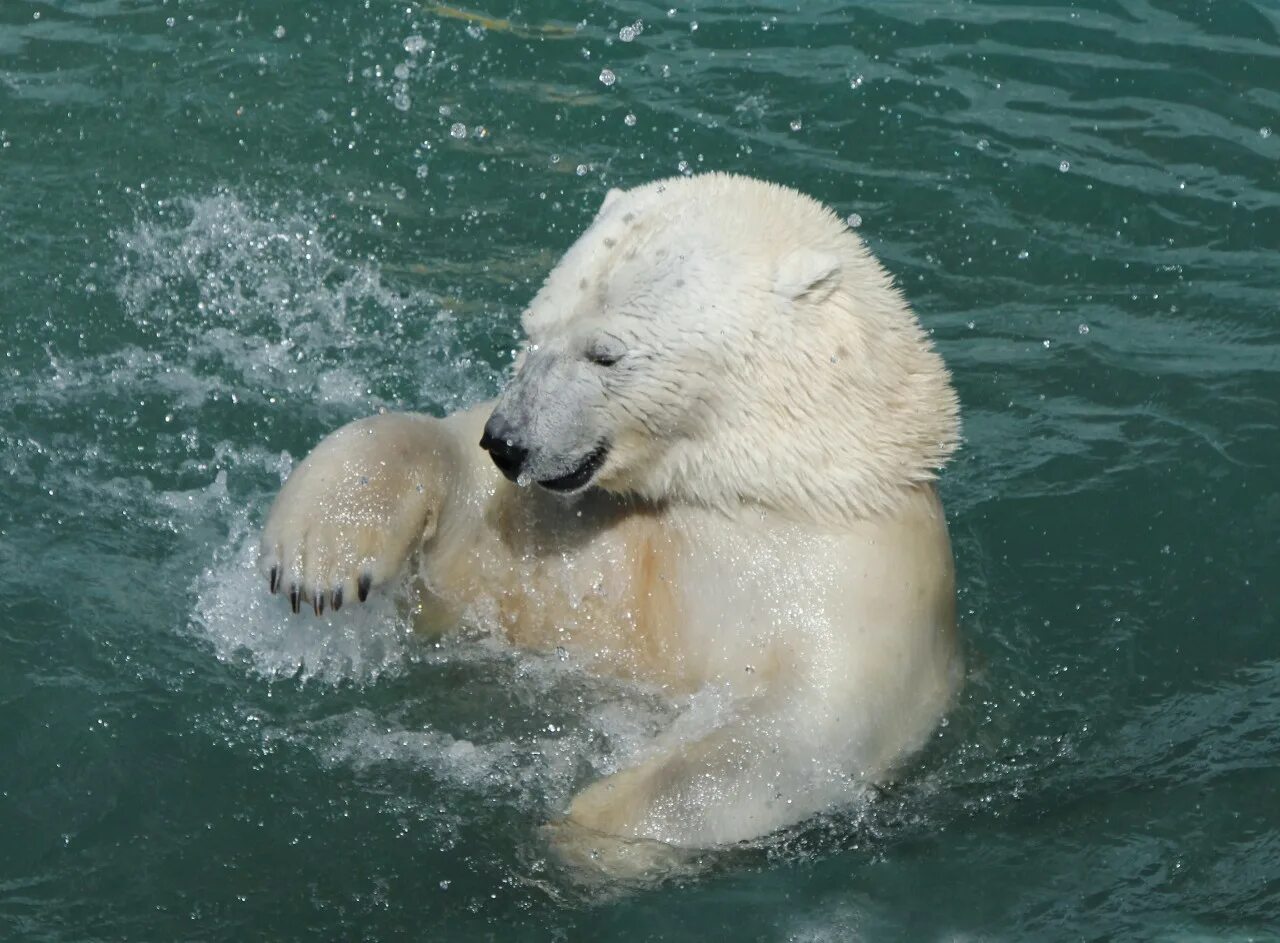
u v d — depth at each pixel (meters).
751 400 10.15
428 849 9.90
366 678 11.16
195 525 12.55
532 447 10.09
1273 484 13.23
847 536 10.31
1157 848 10.08
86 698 10.70
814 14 18.89
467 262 15.99
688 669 10.59
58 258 15.58
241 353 14.67
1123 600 12.25
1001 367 14.69
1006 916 9.59
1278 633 11.95
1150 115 17.56
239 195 16.58
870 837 10.10
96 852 9.70
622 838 9.72
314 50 18.38
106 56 18.17
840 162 16.94
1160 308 15.38
